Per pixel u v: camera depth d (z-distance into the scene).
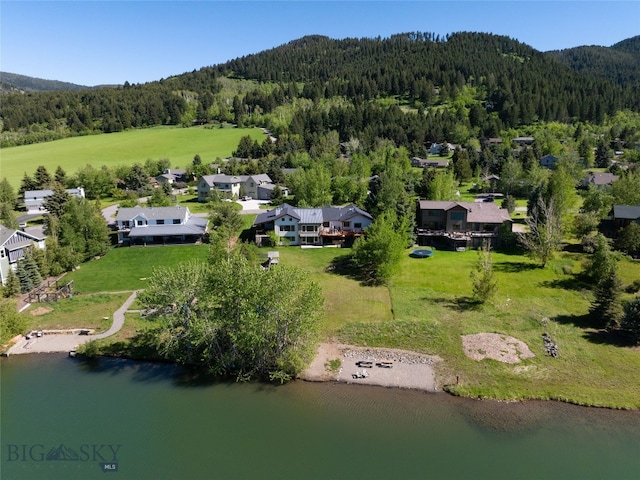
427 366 36.84
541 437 28.67
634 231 59.97
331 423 30.12
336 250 69.44
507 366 36.22
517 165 112.00
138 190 120.69
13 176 136.38
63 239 62.88
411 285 53.56
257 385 34.66
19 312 46.06
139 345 40.50
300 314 34.81
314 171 98.94
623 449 27.55
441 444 28.05
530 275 55.62
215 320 34.78
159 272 37.22
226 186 113.12
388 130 171.50
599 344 38.94
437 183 84.75
